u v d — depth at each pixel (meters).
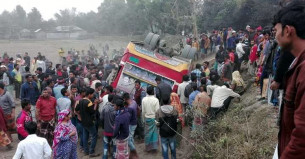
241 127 6.65
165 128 6.93
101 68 16.38
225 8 28.95
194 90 9.09
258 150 5.45
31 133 5.43
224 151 5.87
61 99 8.90
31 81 10.53
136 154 7.93
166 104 7.20
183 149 8.32
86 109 8.05
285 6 1.76
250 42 15.38
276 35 1.79
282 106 1.90
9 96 9.38
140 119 9.38
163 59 10.66
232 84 10.81
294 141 1.53
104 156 7.63
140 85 10.02
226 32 20.03
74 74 12.80
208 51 23.72
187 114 8.29
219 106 8.09
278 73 2.77
